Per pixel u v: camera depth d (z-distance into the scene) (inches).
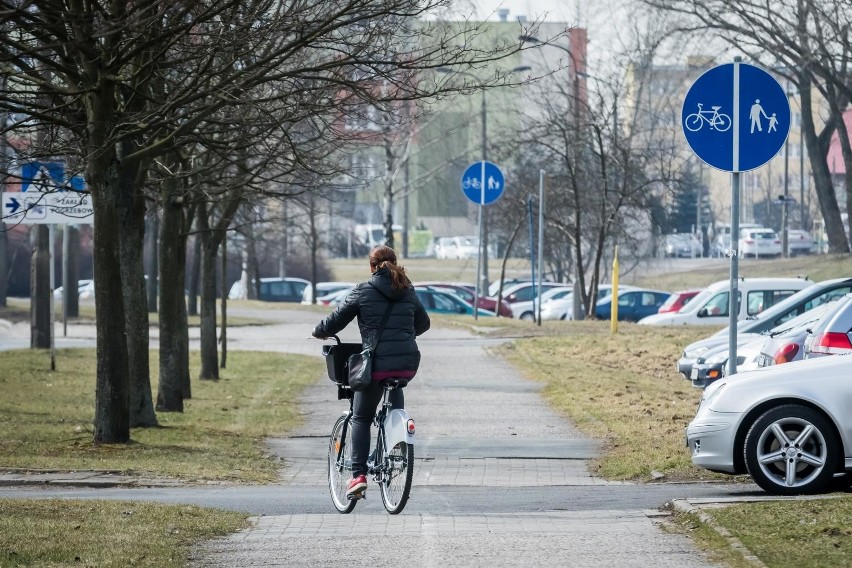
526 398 2311.8
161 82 1806.1
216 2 1461.6
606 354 3038.9
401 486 1090.7
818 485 1188.5
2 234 5265.8
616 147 4542.3
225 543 981.2
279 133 2078.0
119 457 1614.2
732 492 1290.6
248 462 1638.8
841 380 1194.0
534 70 5595.5
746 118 1254.9
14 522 1022.4
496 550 927.7
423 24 2257.6
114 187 1669.5
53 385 2539.4
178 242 2185.0
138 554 908.0
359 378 1086.4
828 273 6205.7
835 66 4697.3
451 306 4977.9
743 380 1223.5
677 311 4212.6
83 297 6988.2
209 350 2691.9
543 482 1466.5
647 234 6545.3
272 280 7421.3
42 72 1717.5
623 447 1688.0
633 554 898.7
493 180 3860.7
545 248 5920.3
